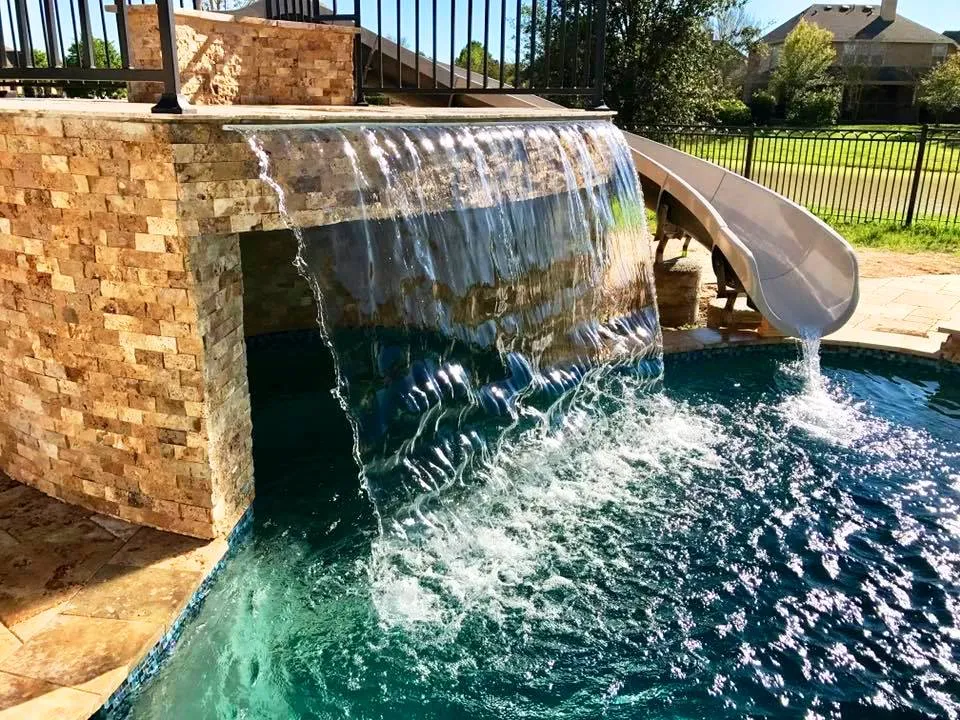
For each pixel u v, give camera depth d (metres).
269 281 7.42
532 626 3.59
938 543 4.29
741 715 3.13
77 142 3.28
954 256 10.56
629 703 3.17
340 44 5.81
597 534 4.30
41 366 3.83
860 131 12.82
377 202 4.02
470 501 4.49
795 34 35.50
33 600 3.28
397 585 3.82
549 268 5.70
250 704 3.07
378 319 4.26
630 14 17.42
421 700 3.16
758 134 13.73
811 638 3.55
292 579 3.83
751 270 6.50
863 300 8.48
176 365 3.49
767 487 4.85
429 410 4.64
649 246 6.88
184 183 3.20
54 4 4.73
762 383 6.57
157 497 3.77
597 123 6.10
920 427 5.75
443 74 8.77
